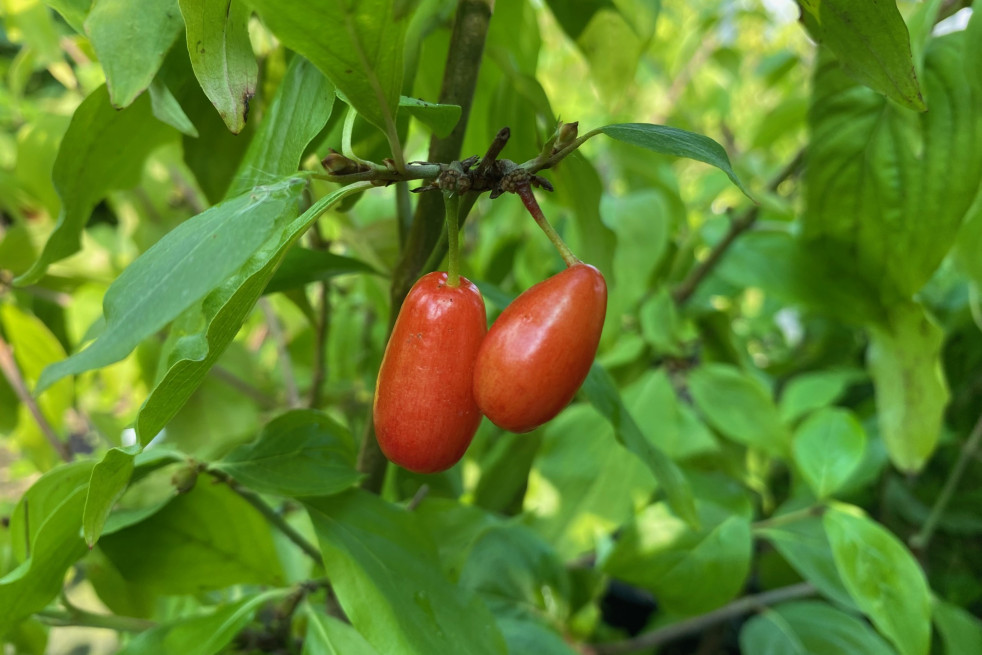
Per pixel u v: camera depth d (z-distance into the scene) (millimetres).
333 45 107
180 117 134
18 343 224
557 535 205
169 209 257
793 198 322
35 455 235
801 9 136
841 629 196
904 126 171
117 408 356
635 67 209
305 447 145
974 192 167
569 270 117
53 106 305
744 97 487
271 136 125
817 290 203
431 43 169
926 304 281
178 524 149
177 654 135
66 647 266
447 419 118
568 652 165
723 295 276
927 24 162
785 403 261
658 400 224
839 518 178
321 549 131
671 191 268
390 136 114
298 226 107
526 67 198
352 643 138
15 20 206
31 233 212
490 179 119
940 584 273
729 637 310
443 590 138
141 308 109
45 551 129
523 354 114
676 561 181
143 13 118
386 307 217
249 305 109
